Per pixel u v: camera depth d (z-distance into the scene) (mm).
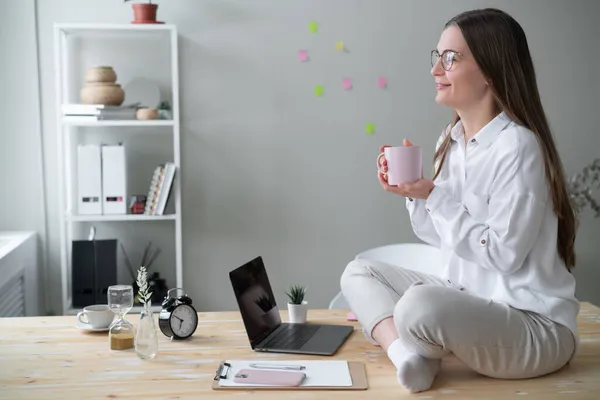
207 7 3928
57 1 3824
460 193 2215
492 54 2068
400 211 4102
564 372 2088
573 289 2104
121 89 3686
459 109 2178
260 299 2445
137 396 1868
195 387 1931
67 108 3605
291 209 4051
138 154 3938
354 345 2330
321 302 4102
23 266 3480
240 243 4035
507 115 2109
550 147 2078
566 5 4105
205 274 4020
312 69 4008
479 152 2127
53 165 3865
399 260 3014
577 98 4148
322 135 4039
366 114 4047
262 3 3955
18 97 3826
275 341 2326
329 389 1918
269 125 4004
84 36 3855
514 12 4090
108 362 2150
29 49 3812
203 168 3988
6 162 3842
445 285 2252
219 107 3973
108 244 3676
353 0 4004
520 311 2043
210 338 2402
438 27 4043
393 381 1993
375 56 4031
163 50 3904
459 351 1963
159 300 3756
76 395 1878
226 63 3959
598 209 3883
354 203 4078
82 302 3664
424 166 4094
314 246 4074
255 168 4016
